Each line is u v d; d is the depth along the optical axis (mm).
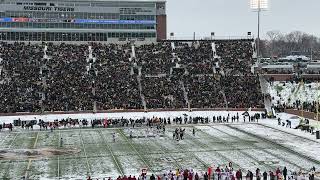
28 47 124062
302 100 104625
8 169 53562
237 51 128625
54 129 84062
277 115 98875
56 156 60594
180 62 121812
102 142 70750
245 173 51219
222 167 53656
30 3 131625
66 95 102375
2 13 130250
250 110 101375
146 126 87688
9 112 94500
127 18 137750
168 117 94062
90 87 106375
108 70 114875
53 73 111250
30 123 85000
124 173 51438
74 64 116500
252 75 116562
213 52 127875
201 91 107875
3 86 103438
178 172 47781
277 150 64125
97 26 136375
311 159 58281
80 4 134875
